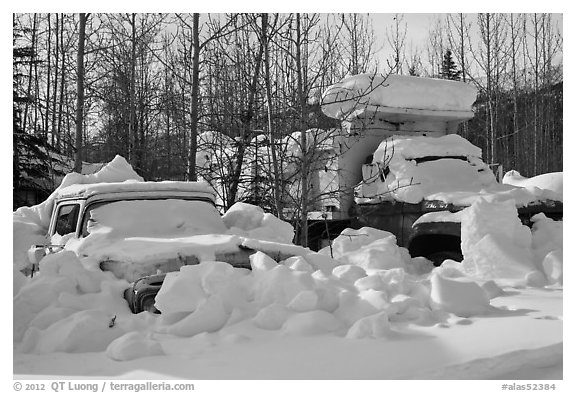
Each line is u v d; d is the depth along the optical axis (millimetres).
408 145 8820
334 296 4031
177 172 12906
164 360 3266
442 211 7891
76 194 6223
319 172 9953
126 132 15680
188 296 3912
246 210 6988
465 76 23406
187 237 5344
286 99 8672
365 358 3221
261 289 4070
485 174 8867
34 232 7203
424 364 3135
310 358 3238
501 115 26188
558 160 28531
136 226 5645
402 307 4078
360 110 9430
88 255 5035
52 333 3633
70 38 21266
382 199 8820
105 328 3666
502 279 6215
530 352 3301
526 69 26688
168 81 15500
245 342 3520
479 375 3131
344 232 8375
